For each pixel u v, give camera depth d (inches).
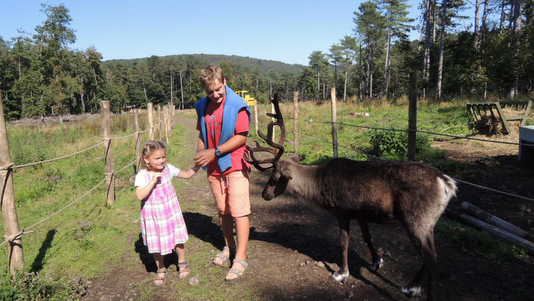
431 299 109.7
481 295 120.3
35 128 691.4
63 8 2217.0
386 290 126.3
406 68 1652.3
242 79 4328.3
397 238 171.3
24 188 270.1
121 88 3437.5
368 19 2087.8
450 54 1188.5
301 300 121.8
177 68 4015.8
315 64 3873.0
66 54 2269.9
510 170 245.4
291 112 757.3
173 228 133.5
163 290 131.0
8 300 114.4
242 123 131.4
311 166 140.9
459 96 801.6
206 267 147.3
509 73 796.6
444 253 152.1
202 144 146.7
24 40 2352.4
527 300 116.2
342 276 132.7
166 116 523.8
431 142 363.6
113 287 135.0
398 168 116.0
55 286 130.4
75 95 2507.4
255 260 152.0
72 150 423.2
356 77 3058.6
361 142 405.7
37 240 177.2
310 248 163.3
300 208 224.7
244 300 122.6
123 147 451.8
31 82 2018.9
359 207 123.8
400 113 639.1
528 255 146.3
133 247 168.7
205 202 245.0
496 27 1184.8
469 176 244.8
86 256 159.8
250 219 209.2
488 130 375.6
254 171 333.4
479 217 177.9
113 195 234.5
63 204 235.6
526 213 181.6
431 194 109.2
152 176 129.5
